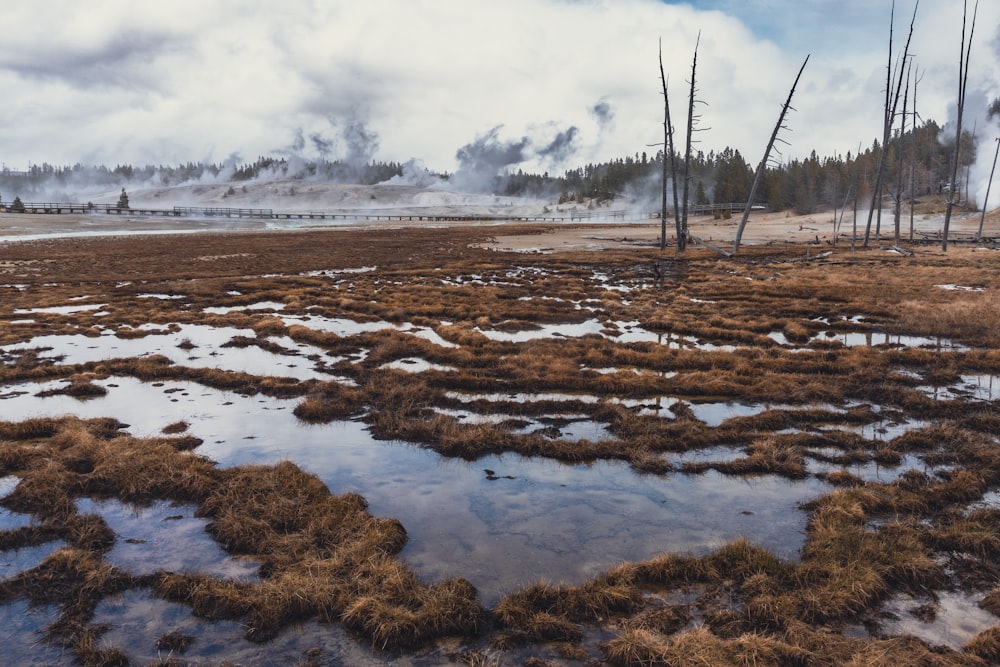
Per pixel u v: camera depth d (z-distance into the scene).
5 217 107.69
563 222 159.38
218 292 34.34
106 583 7.86
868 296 31.80
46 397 15.77
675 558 8.27
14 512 9.72
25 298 31.78
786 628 7.04
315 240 79.81
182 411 14.80
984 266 45.47
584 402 15.30
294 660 6.70
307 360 19.78
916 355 19.11
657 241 79.44
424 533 9.35
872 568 8.02
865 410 14.48
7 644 6.84
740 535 9.28
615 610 7.56
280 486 10.27
